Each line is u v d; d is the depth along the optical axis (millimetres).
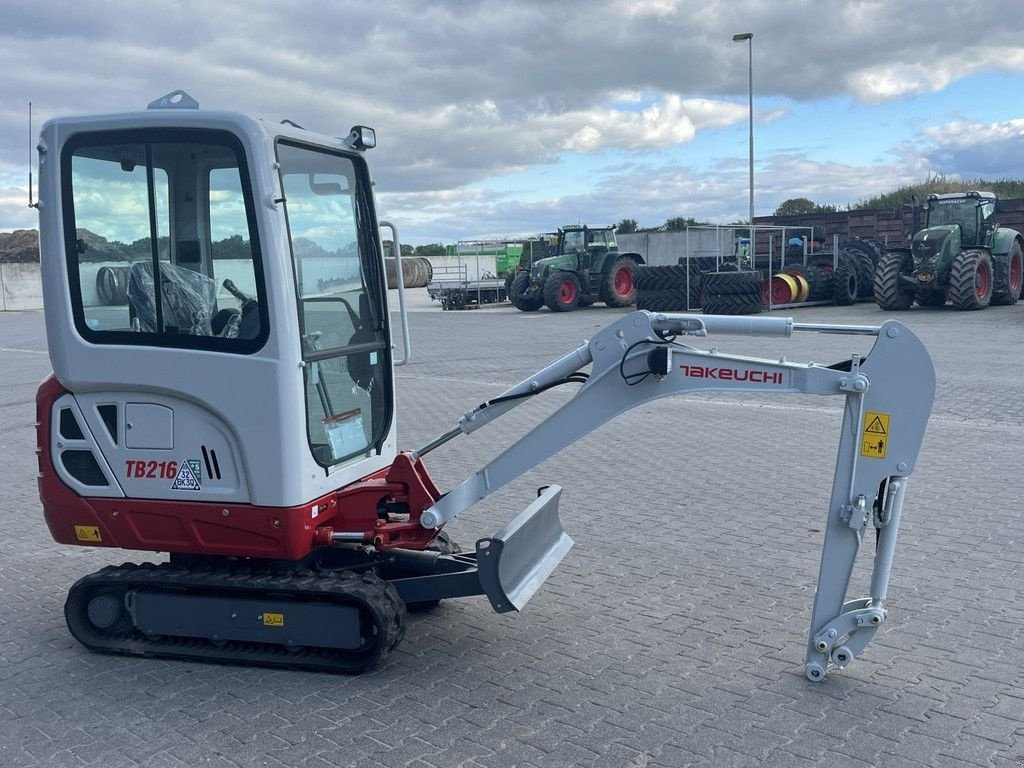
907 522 7039
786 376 4496
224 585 4879
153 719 4406
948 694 4465
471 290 33688
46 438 5047
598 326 23781
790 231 32625
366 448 5410
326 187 5074
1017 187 44156
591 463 9367
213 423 4770
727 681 4656
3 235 47281
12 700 4641
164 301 4738
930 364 4293
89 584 5078
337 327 5137
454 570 5281
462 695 4574
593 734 4160
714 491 8156
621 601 5750
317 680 4781
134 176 4695
